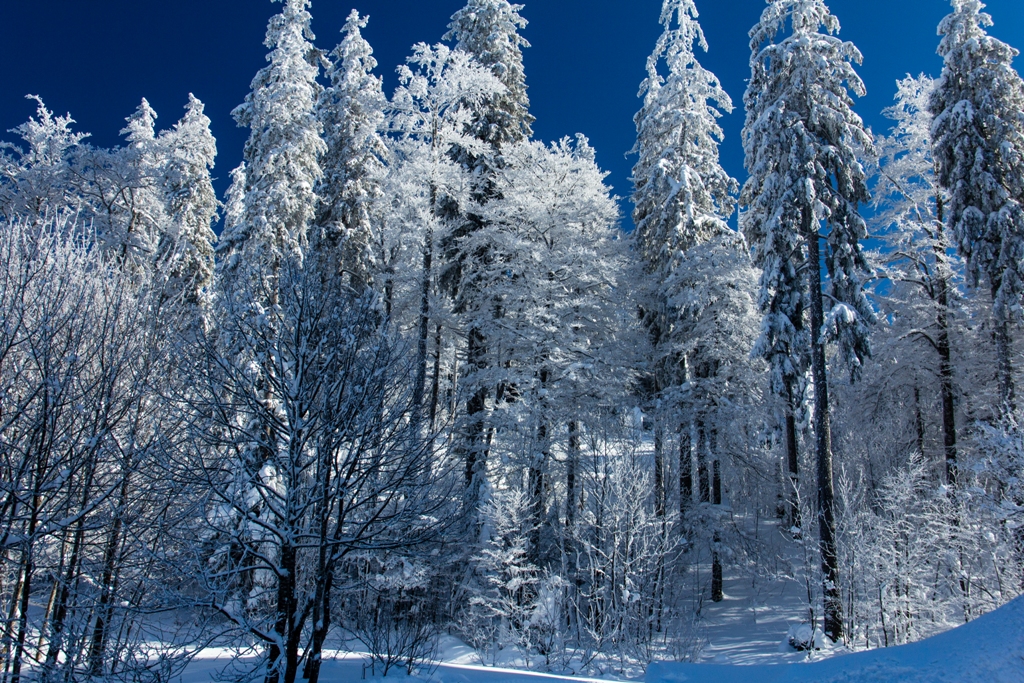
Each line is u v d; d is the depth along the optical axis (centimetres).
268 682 712
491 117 2134
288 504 745
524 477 1712
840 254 1638
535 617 1345
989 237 1742
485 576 1450
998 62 1784
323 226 2188
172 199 2389
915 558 1579
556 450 1788
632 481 1580
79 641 712
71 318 777
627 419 1844
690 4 2305
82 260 891
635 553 1530
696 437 1983
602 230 2083
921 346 2103
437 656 1230
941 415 2362
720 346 2080
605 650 1406
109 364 786
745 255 2138
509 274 1939
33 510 713
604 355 1812
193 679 832
